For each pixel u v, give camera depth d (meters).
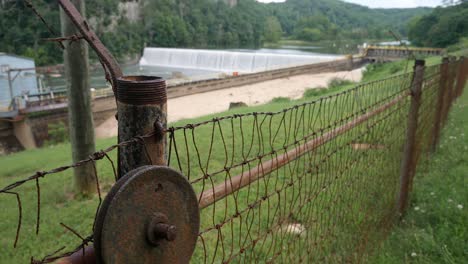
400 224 4.02
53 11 40.16
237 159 6.70
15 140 21.69
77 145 6.25
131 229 0.97
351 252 3.02
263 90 31.42
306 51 74.44
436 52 43.25
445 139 6.77
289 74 36.69
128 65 52.00
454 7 54.97
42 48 45.47
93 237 0.93
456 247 3.35
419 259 3.23
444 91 6.60
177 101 27.80
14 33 44.47
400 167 4.07
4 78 24.00
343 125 2.66
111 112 23.84
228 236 3.93
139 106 1.05
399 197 4.08
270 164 1.85
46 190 6.61
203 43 79.31
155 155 1.11
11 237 4.78
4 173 8.84
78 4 5.63
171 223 1.10
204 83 30.38
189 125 1.27
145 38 67.38
